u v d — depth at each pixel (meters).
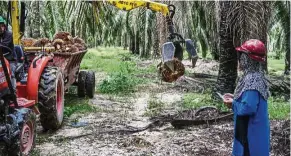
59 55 8.52
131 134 6.94
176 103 9.53
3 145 5.22
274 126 7.18
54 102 6.86
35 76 6.72
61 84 7.40
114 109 8.96
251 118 4.28
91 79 10.12
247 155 4.34
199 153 5.98
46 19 14.37
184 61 19.25
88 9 11.60
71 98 10.13
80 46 9.70
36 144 6.36
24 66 7.23
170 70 5.97
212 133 6.95
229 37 9.35
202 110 8.17
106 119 8.03
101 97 10.41
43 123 6.99
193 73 14.00
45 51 8.16
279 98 10.16
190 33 13.43
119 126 7.47
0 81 5.21
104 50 25.86
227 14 9.05
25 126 5.58
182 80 12.50
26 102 6.02
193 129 7.23
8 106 5.38
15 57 6.34
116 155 5.89
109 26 21.22
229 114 7.71
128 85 11.48
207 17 12.39
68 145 6.35
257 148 4.29
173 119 7.48
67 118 8.05
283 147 6.12
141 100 10.06
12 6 6.91
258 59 4.22
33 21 13.12
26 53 7.81
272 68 17.67
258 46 4.22
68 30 14.33
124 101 9.89
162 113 8.50
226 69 9.42
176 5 10.91
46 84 6.87
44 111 6.83
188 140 6.57
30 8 13.32
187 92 11.14
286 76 13.65
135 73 14.93
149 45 18.78
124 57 21.69
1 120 5.27
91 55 23.41
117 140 6.60
